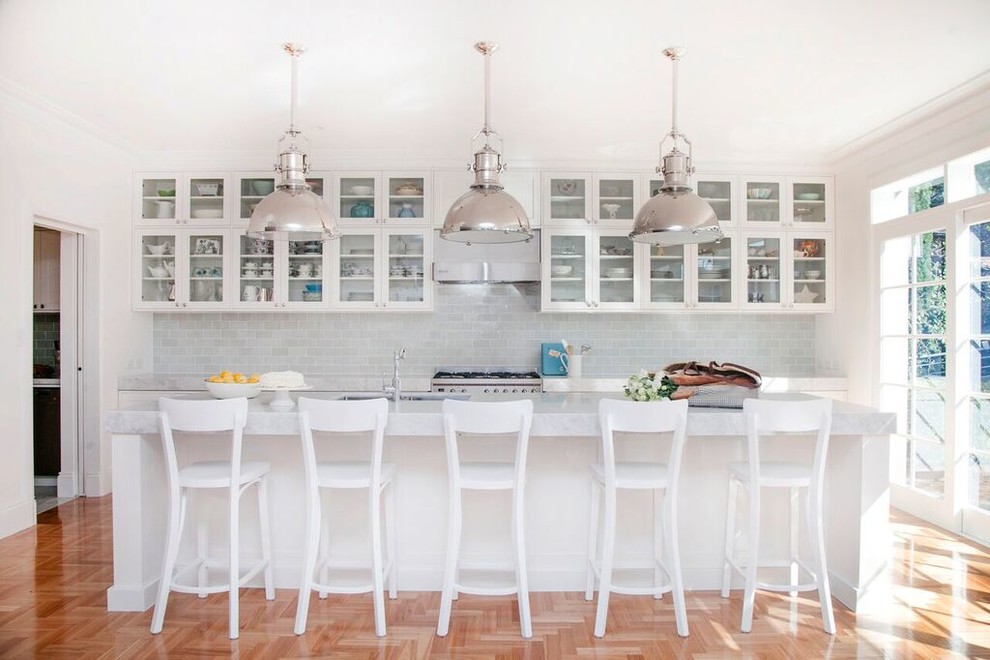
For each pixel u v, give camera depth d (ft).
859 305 16.30
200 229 17.20
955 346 13.02
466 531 10.40
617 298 17.34
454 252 17.21
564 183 17.31
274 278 17.20
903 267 14.89
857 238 16.39
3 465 12.81
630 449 10.43
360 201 17.37
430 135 15.23
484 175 10.24
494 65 11.14
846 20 9.60
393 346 18.54
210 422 8.82
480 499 10.39
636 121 14.12
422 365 18.57
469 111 13.48
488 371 18.45
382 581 8.89
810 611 9.64
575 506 10.43
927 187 14.20
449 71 11.41
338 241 17.24
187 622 9.22
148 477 9.80
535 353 18.56
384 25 9.73
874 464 9.68
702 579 10.46
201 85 12.12
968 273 12.91
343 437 10.44
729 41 10.26
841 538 10.13
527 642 8.66
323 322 18.53
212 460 10.31
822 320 18.21
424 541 10.39
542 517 10.43
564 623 9.22
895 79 11.76
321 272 17.24
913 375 14.58
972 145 12.57
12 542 12.50
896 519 14.11
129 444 9.63
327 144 16.02
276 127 14.70
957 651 8.41
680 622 8.82
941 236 13.58
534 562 10.43
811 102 12.93
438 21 9.60
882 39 10.19
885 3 9.11
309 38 10.16
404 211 17.29
